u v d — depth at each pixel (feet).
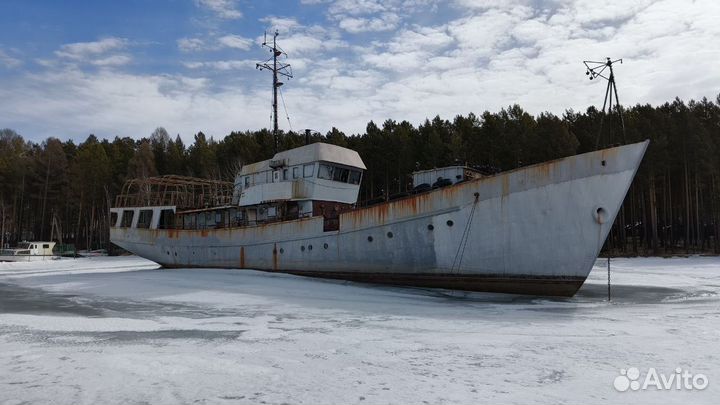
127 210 100.07
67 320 37.17
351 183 76.38
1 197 232.53
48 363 23.29
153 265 124.67
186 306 45.21
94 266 126.93
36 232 250.57
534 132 156.66
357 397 17.90
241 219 80.94
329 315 39.17
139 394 18.47
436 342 27.89
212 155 216.54
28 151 317.63
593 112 172.96
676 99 183.52
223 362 23.38
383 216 58.54
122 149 262.06
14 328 33.78
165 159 244.22
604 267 106.01
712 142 156.35
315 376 20.84
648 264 113.80
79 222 223.30
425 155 165.37
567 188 48.70
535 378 20.18
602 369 21.43
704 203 169.68
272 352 25.63
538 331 31.12
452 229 53.93
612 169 47.14
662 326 32.42
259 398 17.89
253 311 41.65
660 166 148.05
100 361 23.61
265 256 70.79
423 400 17.47
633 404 16.84
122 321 36.58
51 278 81.71
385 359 23.88
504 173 51.42
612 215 47.11
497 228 51.65
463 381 19.89
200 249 81.76
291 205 74.18
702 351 24.67
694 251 154.10
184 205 100.07
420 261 56.03
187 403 17.40
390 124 206.08
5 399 18.02
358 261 60.64
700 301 47.88
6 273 106.32
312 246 65.21
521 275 51.06
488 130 167.12
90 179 217.36
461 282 53.98
